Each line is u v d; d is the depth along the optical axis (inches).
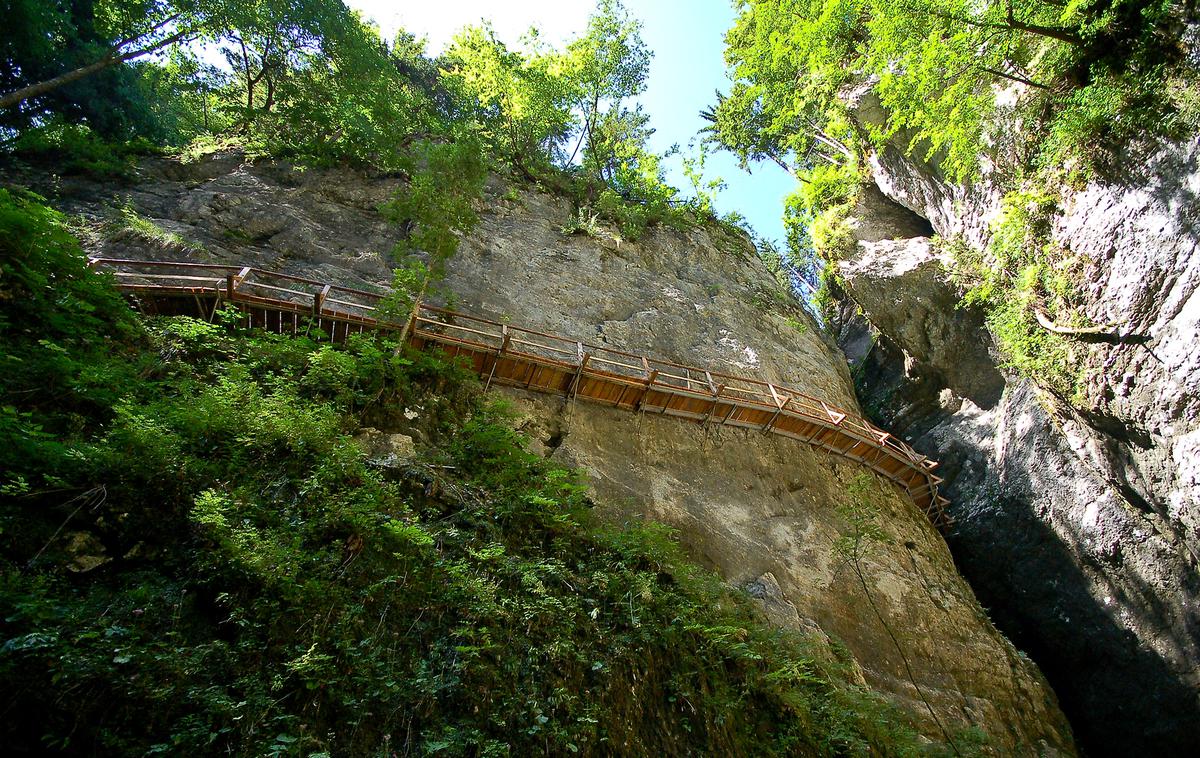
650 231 873.5
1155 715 564.1
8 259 281.0
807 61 772.6
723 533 482.9
